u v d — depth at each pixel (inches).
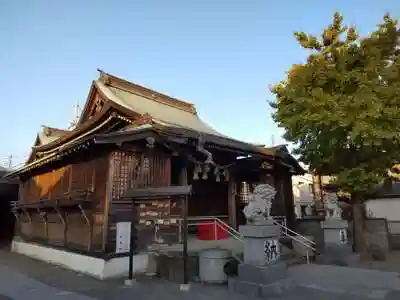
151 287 311.1
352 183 410.6
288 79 434.9
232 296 268.8
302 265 371.2
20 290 317.7
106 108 488.1
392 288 270.8
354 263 386.9
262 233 277.6
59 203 449.1
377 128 350.6
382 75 371.2
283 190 661.3
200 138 445.4
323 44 430.6
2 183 818.8
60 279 364.2
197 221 599.2
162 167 450.0
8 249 689.0
